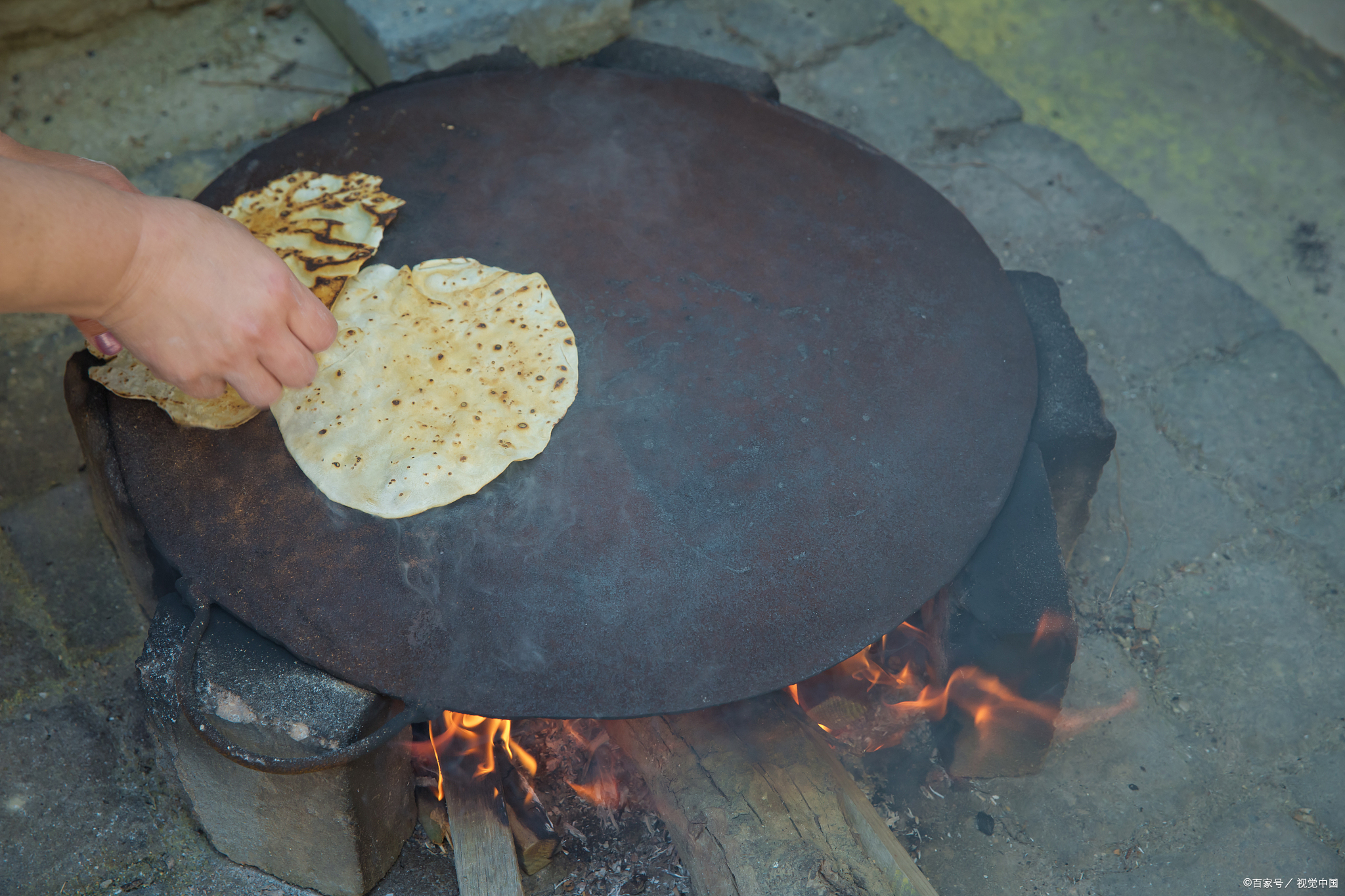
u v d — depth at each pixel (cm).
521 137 240
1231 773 233
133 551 202
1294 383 300
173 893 208
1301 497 279
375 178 227
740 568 179
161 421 192
